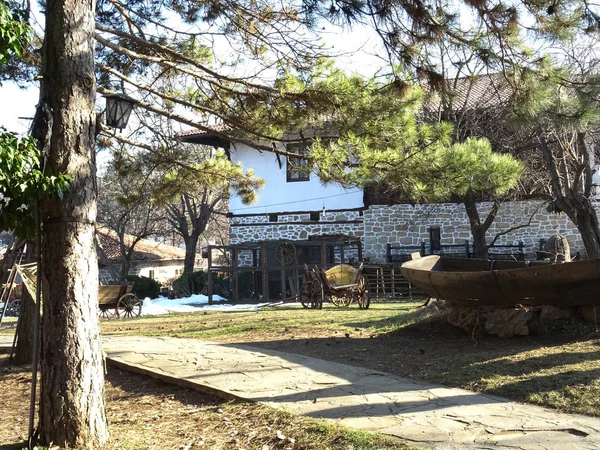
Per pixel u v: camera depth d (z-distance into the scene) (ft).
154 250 153.58
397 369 26.50
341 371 26.53
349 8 28.07
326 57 32.22
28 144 17.69
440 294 34.19
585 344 26.14
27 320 35.50
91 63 20.07
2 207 18.78
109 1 33.94
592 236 47.24
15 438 21.97
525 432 17.19
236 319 50.01
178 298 103.96
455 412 19.56
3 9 17.80
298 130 33.17
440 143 29.84
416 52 28.02
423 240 86.48
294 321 44.65
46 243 19.24
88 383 19.30
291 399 22.47
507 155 31.24
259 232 93.35
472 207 67.10
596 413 18.33
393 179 29.81
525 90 26.45
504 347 28.27
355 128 30.60
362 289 60.34
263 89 32.45
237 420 21.18
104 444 19.56
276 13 32.89
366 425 18.79
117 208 120.88
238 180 43.73
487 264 38.40
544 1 25.32
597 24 26.37
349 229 89.25
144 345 36.70
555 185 47.80
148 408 24.85
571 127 27.50
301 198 91.56
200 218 122.52
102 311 69.15
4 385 31.35
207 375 27.32
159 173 53.36
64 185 18.29
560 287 28.48
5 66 34.76
